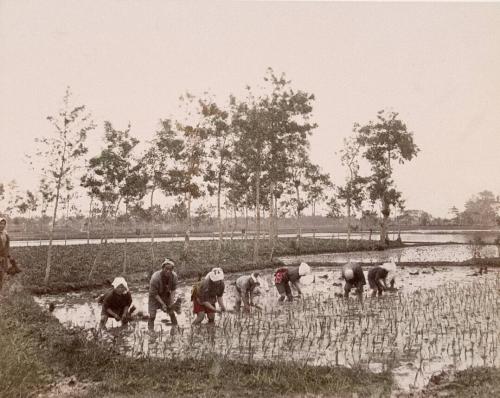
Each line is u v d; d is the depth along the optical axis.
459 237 65.50
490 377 8.65
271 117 34.34
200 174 32.59
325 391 8.21
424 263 31.27
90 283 21.95
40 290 19.91
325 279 24.86
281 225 121.00
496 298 17.30
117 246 40.19
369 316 14.42
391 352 10.52
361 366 9.34
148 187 29.62
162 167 30.53
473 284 21.33
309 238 59.97
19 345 9.90
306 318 14.17
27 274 22.89
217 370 9.10
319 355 10.36
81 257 30.94
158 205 39.47
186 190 31.55
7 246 14.41
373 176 51.66
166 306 13.93
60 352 10.19
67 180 21.84
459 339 11.26
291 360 9.87
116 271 25.91
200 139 32.25
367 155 51.53
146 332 12.70
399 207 52.53
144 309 16.55
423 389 8.23
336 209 55.59
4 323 11.70
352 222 116.06
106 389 8.40
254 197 41.59
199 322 13.64
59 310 16.39
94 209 40.84
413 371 9.31
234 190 40.31
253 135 33.81
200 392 8.28
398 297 18.08
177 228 82.00
